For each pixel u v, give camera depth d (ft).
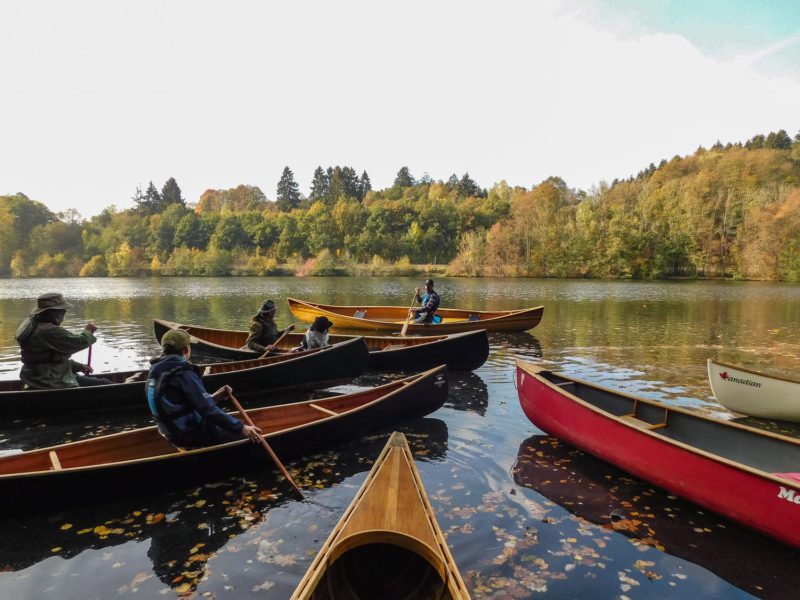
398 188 416.87
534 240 197.06
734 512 12.46
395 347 30.50
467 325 44.78
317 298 93.61
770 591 10.45
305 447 16.88
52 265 225.76
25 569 11.12
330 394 25.84
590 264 183.11
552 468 16.42
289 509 13.82
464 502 14.10
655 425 16.88
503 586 10.44
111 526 12.91
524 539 12.24
